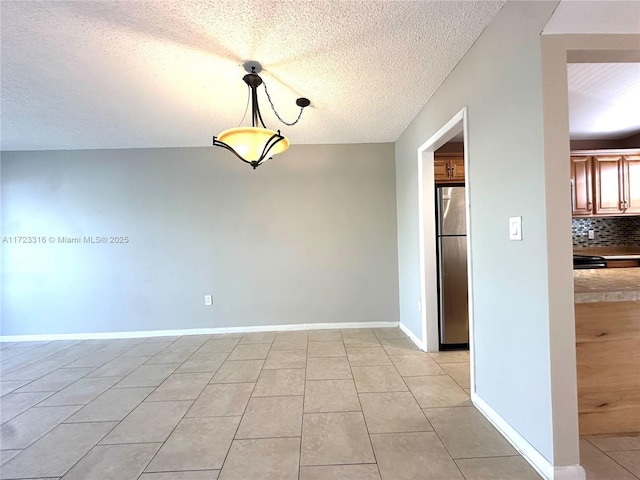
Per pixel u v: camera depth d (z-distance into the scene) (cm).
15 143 339
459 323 293
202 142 348
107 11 150
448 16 160
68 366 275
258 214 368
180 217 367
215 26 163
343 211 369
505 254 159
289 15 156
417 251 302
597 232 391
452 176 303
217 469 145
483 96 175
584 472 129
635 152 352
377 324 371
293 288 369
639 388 160
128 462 151
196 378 244
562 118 129
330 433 170
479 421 177
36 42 173
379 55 192
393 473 140
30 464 151
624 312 160
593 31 129
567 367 129
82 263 363
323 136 344
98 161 363
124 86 224
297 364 266
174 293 366
